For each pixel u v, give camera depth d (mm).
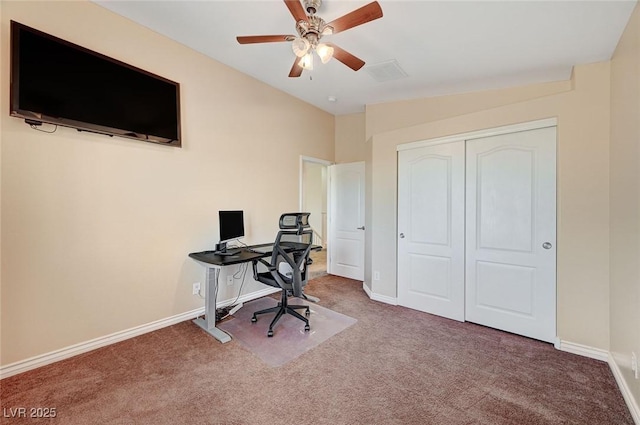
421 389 1873
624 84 1906
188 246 2938
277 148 3928
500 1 1876
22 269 1979
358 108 4504
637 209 1680
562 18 1963
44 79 1988
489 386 1906
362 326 2854
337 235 4906
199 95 3002
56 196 2109
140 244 2580
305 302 3559
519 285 2645
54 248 2109
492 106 3176
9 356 1938
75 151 2193
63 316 2158
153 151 2660
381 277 3617
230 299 3410
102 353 2264
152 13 2354
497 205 2762
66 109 2090
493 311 2805
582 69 2324
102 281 2354
